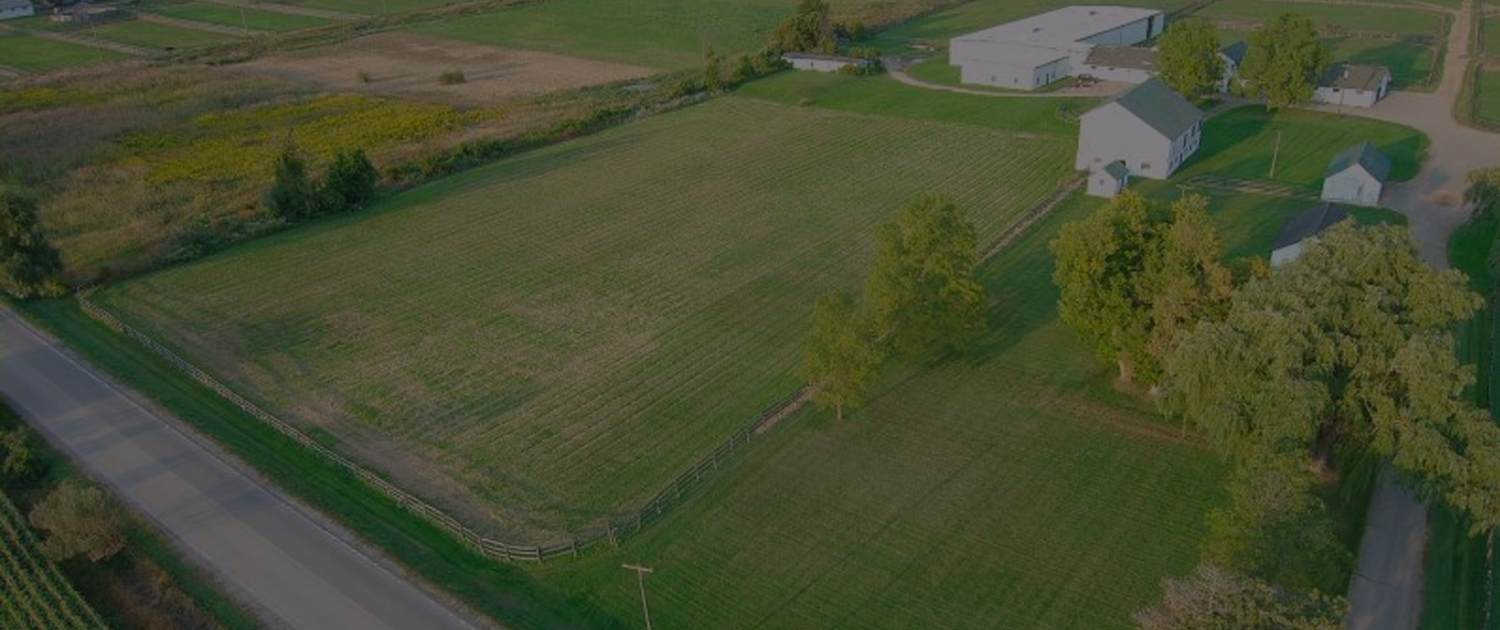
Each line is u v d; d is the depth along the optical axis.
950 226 56.34
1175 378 47.84
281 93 129.12
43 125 115.88
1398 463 42.69
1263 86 103.06
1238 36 139.38
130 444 55.12
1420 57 125.88
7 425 57.25
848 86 122.44
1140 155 88.75
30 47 162.38
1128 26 136.88
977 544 46.06
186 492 50.84
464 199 90.88
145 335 67.56
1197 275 52.00
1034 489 49.47
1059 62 120.50
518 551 45.94
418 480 51.75
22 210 72.31
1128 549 45.34
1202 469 50.25
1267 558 36.62
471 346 64.75
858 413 56.00
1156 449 51.91
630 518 48.50
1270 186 86.06
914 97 116.75
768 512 48.72
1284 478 39.31
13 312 71.56
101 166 101.69
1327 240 47.50
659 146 103.81
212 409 58.66
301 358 64.12
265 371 62.69
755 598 43.53
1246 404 44.75
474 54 152.00
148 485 51.50
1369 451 44.62
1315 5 159.75
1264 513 38.06
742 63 127.06
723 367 61.19
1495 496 40.44
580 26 169.12
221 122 116.06
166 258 78.81
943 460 51.91
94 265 78.44
